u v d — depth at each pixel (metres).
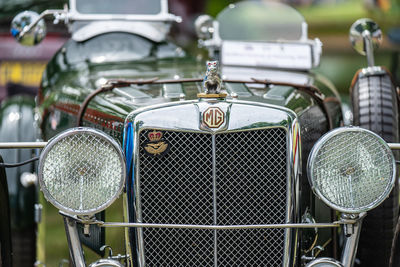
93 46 5.11
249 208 3.39
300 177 3.40
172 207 3.38
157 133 3.31
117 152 3.14
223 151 3.32
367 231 3.97
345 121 5.20
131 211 3.35
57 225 4.32
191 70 4.66
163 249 3.45
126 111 3.49
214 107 3.29
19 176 4.99
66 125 4.30
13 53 8.41
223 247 3.43
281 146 3.37
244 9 5.43
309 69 5.21
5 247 3.60
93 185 3.15
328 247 4.04
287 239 3.40
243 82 4.04
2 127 5.09
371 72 4.40
